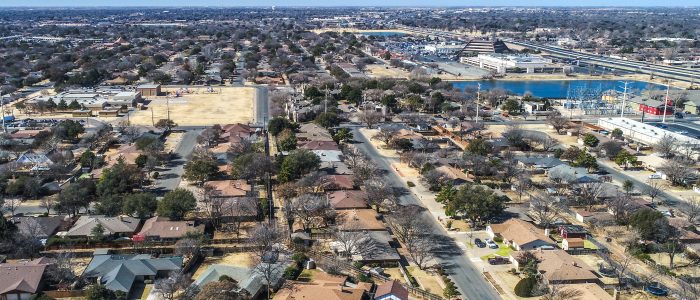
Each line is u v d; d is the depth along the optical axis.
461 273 90.94
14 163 134.88
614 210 111.81
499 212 110.69
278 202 120.50
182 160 151.12
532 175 141.25
